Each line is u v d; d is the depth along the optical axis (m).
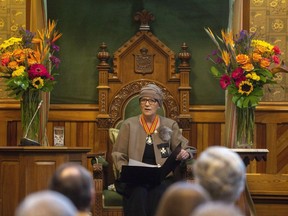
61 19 9.97
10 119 9.66
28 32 8.84
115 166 8.44
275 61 8.64
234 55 8.76
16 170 7.88
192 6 9.98
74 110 9.85
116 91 9.75
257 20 9.81
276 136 9.63
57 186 3.49
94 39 9.99
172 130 8.61
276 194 8.01
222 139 9.82
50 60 8.98
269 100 9.72
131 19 9.98
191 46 9.97
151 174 7.84
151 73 9.78
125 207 8.00
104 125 9.67
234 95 8.64
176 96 9.76
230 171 3.54
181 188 2.96
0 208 7.89
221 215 2.62
